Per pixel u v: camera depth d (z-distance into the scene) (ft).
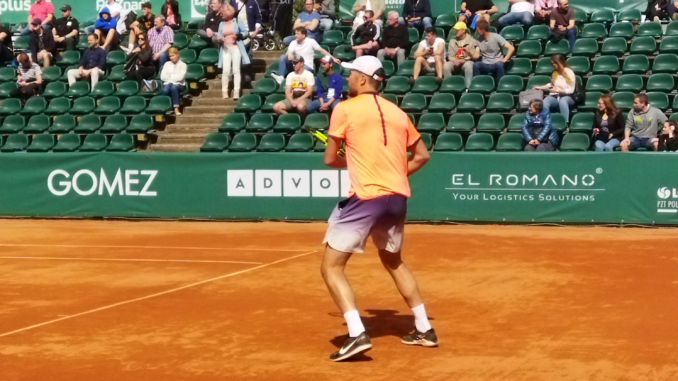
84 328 24.41
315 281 31.71
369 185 20.56
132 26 70.28
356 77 21.33
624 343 21.84
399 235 21.11
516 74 60.64
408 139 21.44
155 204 55.26
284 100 61.05
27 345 22.47
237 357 20.95
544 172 48.88
